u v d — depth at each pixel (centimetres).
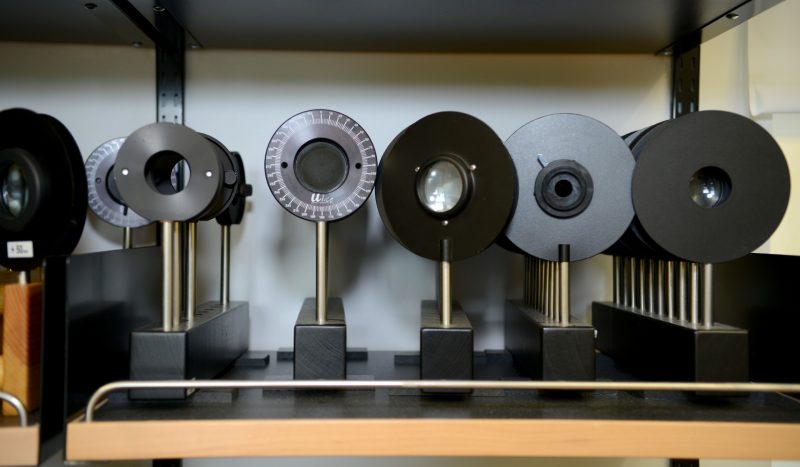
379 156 89
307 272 88
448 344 57
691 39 84
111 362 61
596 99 90
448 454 53
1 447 50
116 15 73
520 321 73
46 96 87
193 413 55
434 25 77
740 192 60
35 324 56
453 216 60
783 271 66
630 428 53
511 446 53
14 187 58
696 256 60
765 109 90
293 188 60
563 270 61
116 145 79
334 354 59
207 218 68
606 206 61
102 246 87
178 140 58
